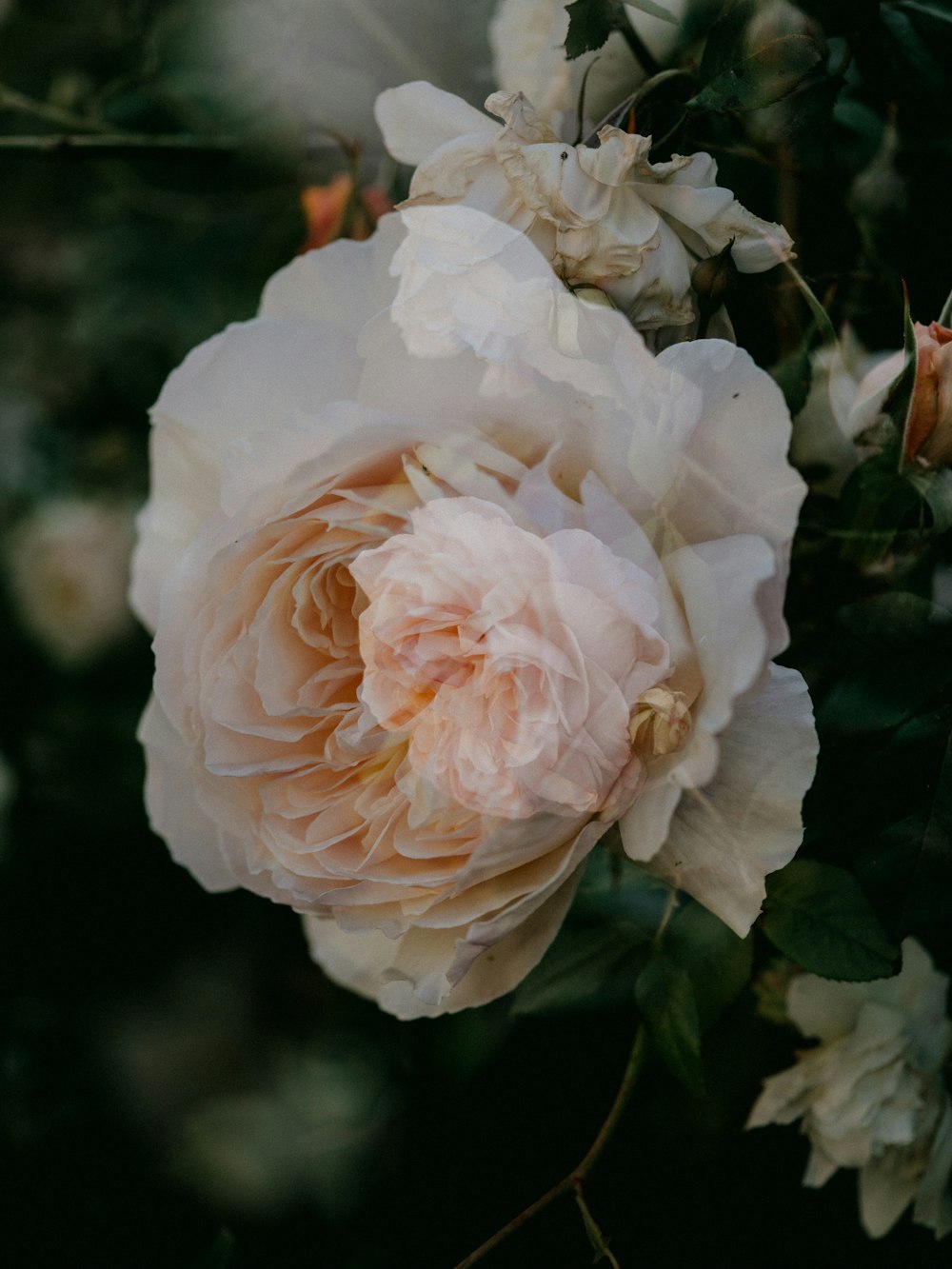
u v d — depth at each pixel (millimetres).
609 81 345
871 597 329
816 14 329
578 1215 386
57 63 500
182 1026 477
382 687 299
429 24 391
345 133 405
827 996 377
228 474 304
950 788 326
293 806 313
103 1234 458
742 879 306
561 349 296
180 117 452
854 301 349
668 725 289
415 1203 414
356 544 302
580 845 298
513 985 320
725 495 296
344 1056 450
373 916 308
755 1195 393
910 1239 393
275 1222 444
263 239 441
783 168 338
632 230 302
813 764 300
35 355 560
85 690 521
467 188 307
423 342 300
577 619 287
